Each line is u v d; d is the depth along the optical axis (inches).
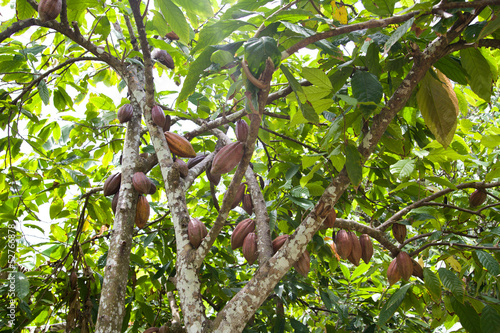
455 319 103.2
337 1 92.3
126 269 79.4
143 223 90.3
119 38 106.4
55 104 137.8
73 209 145.6
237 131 85.5
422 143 101.3
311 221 65.0
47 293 118.3
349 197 115.2
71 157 126.2
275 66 46.1
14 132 120.5
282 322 120.9
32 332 152.3
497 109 172.7
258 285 63.9
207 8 66.1
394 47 74.4
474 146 160.4
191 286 68.6
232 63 55.6
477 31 67.1
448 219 106.5
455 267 91.8
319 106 62.2
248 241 76.5
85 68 175.3
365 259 89.8
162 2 66.0
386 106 66.6
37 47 113.3
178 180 81.7
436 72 79.6
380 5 67.9
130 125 101.8
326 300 126.2
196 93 121.2
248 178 88.0
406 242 90.8
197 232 73.3
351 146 64.1
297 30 54.8
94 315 118.0
